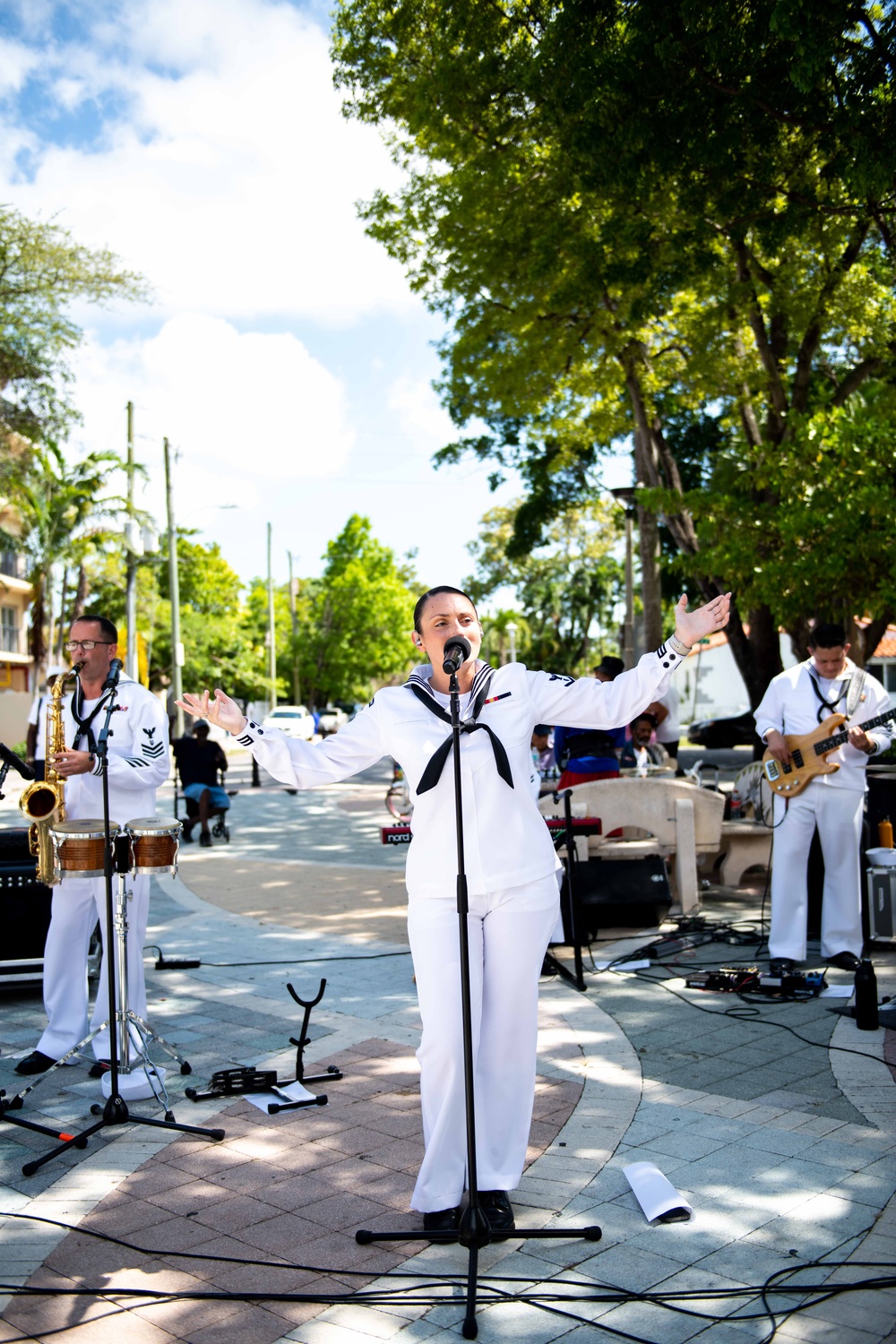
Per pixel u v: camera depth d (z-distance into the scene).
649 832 8.40
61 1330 3.01
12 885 6.40
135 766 5.06
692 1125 4.33
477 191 12.42
